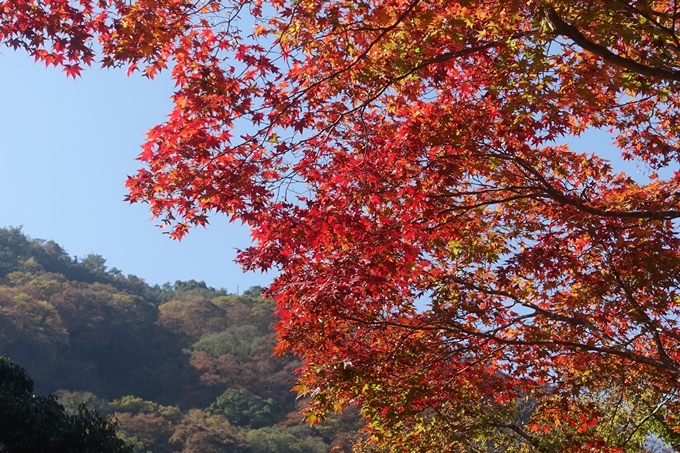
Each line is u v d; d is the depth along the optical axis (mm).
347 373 9211
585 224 9555
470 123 8664
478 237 10703
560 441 10664
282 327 9703
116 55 7133
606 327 10711
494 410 11602
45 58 7117
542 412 11172
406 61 7672
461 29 7484
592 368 10758
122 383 81562
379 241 8258
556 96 7367
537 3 6293
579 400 11594
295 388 9508
